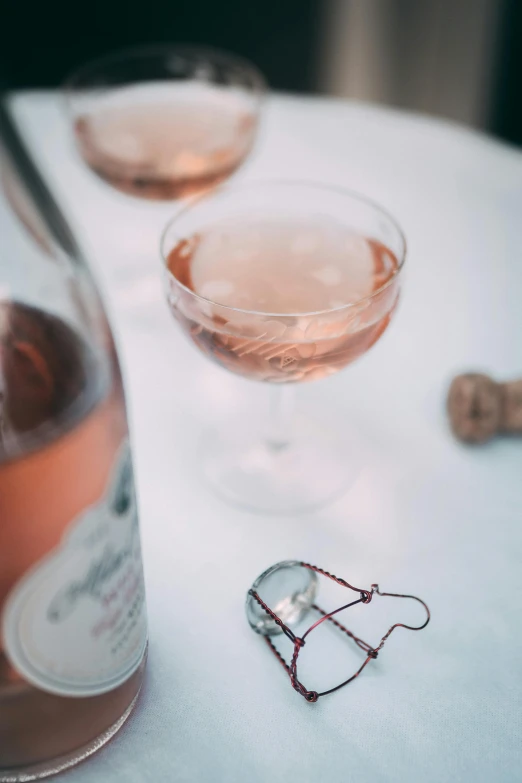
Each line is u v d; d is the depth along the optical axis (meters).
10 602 0.29
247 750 0.34
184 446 0.45
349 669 0.36
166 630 0.38
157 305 0.54
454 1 1.10
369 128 0.65
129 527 0.31
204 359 0.50
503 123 1.18
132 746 0.34
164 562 0.40
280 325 0.37
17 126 0.40
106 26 1.20
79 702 0.32
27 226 0.36
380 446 0.45
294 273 0.42
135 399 0.48
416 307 0.53
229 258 0.43
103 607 0.31
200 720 0.35
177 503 0.43
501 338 0.51
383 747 0.34
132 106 0.61
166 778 0.33
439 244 0.57
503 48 1.11
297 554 0.40
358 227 0.45
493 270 0.55
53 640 0.30
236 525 0.42
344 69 1.20
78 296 0.35
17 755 0.32
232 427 0.46
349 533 0.41
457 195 0.60
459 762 0.34
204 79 0.62
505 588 0.39
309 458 0.45
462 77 1.17
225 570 0.40
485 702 0.35
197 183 0.53
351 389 0.48
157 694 0.35
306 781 0.33
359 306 0.37
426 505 0.42
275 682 0.36
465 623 0.38
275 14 1.17
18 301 0.34
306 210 0.46
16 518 0.29
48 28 1.18
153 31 1.21
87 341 0.34
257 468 0.44
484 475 0.44
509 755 0.34
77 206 0.61
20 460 0.30
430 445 0.45
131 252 0.57
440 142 0.63
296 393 0.48
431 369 0.49
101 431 0.31
